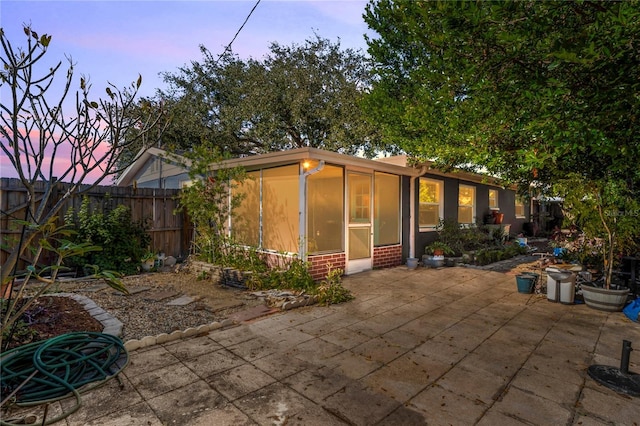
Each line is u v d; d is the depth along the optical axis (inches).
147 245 278.2
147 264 265.7
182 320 156.4
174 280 238.7
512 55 89.7
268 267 255.9
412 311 174.9
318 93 554.6
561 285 189.9
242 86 561.9
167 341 132.6
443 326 152.6
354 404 91.4
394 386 100.7
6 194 215.3
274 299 185.9
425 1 98.2
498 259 341.4
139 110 113.0
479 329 149.1
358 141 515.5
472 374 108.3
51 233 83.7
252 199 277.7
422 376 106.8
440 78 117.6
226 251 262.2
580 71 81.9
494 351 126.0
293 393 96.4
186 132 553.9
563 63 78.9
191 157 261.6
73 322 137.1
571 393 97.0
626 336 141.3
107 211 263.3
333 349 127.0
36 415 84.7
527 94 100.4
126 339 130.3
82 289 201.8
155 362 114.7
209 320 158.2
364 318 163.3
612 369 110.0
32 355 100.4
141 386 99.3
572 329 149.5
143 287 214.4
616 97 77.9
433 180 344.5
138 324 148.3
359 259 273.7
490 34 87.7
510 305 186.5
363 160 256.1
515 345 131.6
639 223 179.0
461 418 85.4
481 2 83.0
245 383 101.7
